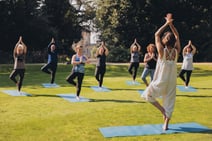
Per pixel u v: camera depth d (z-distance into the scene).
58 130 7.89
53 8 47.78
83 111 9.91
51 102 11.45
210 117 9.15
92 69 27.17
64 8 48.50
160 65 7.67
